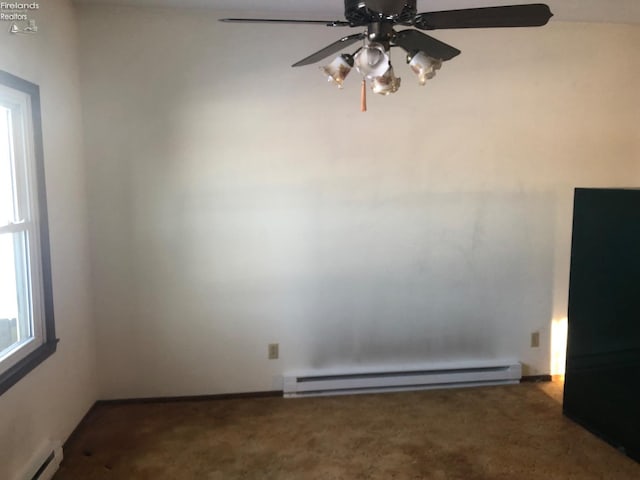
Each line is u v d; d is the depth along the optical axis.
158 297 3.16
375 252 3.31
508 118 3.35
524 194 3.43
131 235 3.09
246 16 3.05
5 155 2.16
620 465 2.50
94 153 3.01
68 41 2.77
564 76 3.38
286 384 3.26
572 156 3.46
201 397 3.26
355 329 3.34
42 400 2.35
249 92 3.10
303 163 3.19
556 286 3.53
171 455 2.58
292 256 3.24
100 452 2.61
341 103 3.18
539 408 3.13
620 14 3.19
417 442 2.72
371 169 3.25
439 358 3.45
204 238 3.16
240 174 3.15
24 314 2.30
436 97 3.27
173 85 3.04
